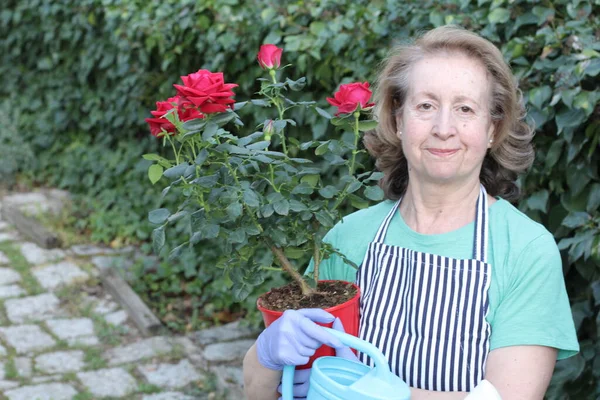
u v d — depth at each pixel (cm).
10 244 571
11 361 407
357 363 159
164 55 466
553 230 276
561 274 165
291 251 178
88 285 501
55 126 700
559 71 242
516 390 156
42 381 388
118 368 401
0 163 695
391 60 178
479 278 162
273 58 187
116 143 636
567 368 265
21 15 717
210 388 380
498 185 187
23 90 759
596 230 246
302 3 354
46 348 422
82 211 611
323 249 182
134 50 537
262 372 171
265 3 372
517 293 161
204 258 481
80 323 452
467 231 171
